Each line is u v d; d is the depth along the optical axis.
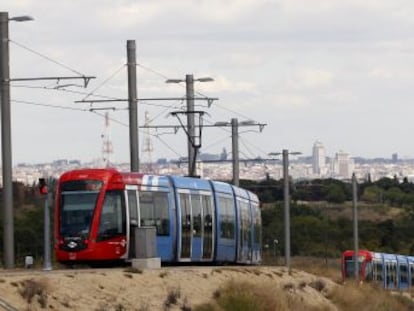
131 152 100.56
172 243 80.50
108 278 59.28
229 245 92.75
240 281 69.81
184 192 83.38
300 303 75.00
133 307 56.81
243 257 97.81
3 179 76.12
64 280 55.62
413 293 135.00
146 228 71.12
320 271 110.12
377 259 144.38
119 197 75.12
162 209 79.50
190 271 70.06
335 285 93.19
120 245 74.50
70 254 74.12
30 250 122.75
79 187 75.00
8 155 76.06
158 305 59.16
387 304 98.75
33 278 53.59
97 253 73.88
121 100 102.25
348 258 139.50
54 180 78.38
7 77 76.88
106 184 74.94
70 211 74.94
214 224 88.81
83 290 55.56
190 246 83.69
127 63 101.81
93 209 74.38
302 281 87.19
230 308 64.12
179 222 81.75
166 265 82.69
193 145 107.44
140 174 78.25
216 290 66.69
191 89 118.25
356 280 104.56
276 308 68.88
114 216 74.75
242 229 97.19
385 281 147.62
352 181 135.88
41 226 125.12
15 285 51.25
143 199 77.38
